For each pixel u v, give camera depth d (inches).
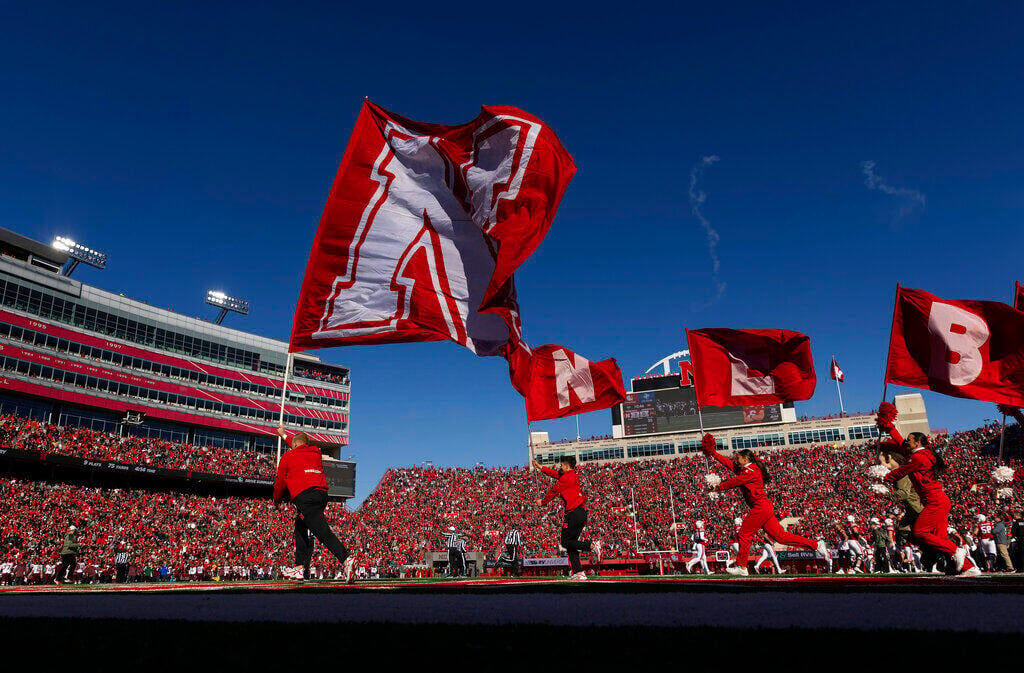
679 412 3100.4
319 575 1889.8
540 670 88.4
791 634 108.6
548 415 569.9
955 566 365.7
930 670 82.0
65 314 2363.4
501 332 366.9
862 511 2151.8
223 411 2770.7
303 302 339.9
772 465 2704.2
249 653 103.1
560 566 1609.3
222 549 1930.4
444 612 147.0
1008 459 2185.0
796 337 591.8
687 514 2353.6
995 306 486.9
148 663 97.1
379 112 350.3
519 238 336.8
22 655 103.5
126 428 2516.0
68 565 975.6
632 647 101.6
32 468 2043.6
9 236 2268.7
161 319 2669.8
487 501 2748.5
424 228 349.7
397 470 3088.1
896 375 507.8
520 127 340.8
